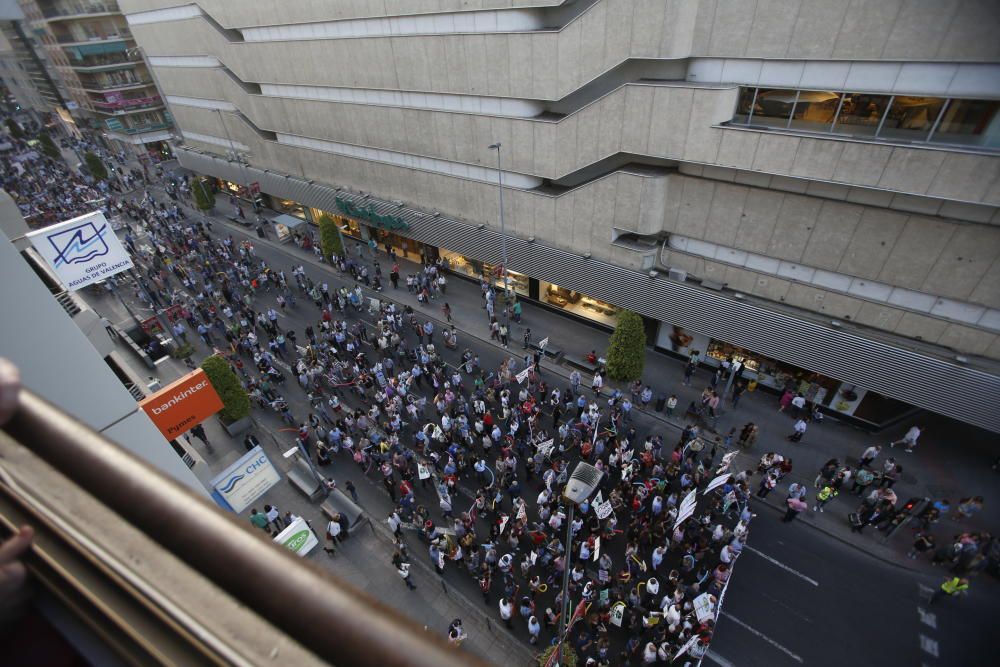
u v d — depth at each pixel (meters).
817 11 17.42
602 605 16.38
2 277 7.52
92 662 1.29
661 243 26.45
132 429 9.78
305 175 43.97
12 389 1.81
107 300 38.31
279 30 36.34
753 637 17.02
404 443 24.61
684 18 19.77
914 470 21.78
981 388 18.61
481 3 25.39
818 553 19.38
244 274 39.56
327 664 1.07
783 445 23.52
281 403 26.53
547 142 26.31
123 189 62.31
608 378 27.98
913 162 17.08
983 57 15.14
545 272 30.77
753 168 20.44
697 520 19.28
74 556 1.44
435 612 18.34
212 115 49.91
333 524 20.05
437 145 31.86
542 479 22.28
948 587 17.22
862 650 16.58
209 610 1.23
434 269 38.00
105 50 63.88
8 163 73.88
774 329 23.02
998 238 17.20
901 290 19.91
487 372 29.11
